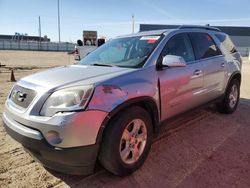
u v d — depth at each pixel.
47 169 3.80
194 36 5.12
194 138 4.87
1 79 12.09
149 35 4.70
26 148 3.43
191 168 3.86
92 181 3.54
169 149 4.43
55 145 3.12
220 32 6.09
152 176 3.65
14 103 3.66
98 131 3.23
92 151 3.23
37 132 3.20
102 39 15.66
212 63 5.28
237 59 6.30
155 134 4.23
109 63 4.36
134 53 4.38
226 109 6.12
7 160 4.04
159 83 4.04
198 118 5.93
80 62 4.83
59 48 59.78
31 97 3.40
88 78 3.48
